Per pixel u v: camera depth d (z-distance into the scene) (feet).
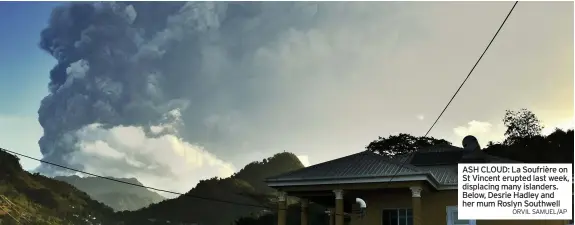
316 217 197.88
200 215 333.62
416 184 74.84
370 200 85.71
